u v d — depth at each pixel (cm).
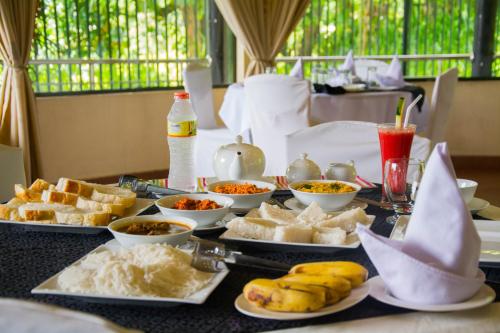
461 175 575
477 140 611
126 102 531
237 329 87
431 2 623
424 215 98
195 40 590
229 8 552
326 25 622
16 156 255
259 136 419
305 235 123
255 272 110
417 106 457
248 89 414
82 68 521
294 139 233
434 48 633
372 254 96
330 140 234
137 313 93
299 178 178
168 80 579
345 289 93
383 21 626
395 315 92
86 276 99
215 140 458
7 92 419
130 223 128
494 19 620
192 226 125
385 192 154
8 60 416
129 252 106
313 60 629
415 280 92
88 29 517
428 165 101
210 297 98
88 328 59
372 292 96
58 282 100
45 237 134
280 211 140
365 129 232
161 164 564
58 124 491
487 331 89
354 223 132
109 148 525
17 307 62
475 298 94
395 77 484
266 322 89
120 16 536
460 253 95
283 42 580
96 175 520
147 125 548
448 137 611
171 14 569
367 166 234
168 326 88
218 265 107
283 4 571
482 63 629
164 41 569
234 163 179
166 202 144
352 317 91
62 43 504
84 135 508
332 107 431
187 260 105
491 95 605
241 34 562
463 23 627
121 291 93
